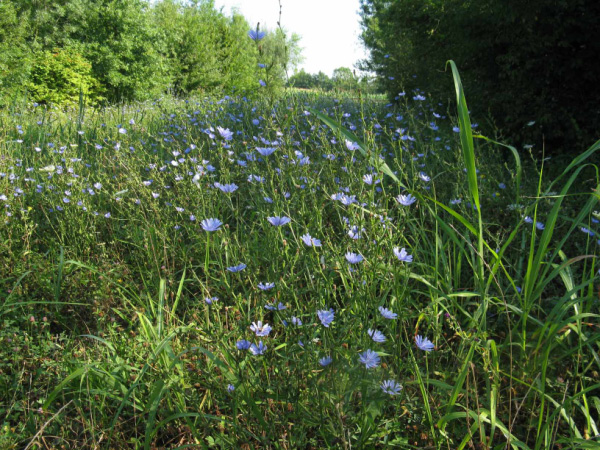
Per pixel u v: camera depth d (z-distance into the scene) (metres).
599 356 2.25
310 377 1.75
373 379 1.69
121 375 2.09
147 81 17.59
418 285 2.84
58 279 2.71
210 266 2.97
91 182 4.25
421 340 1.76
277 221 1.94
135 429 1.87
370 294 1.81
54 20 17.22
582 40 5.83
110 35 17.14
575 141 6.17
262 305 2.00
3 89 12.29
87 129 5.75
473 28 7.04
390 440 1.83
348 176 2.47
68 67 14.46
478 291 2.44
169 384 1.90
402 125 6.53
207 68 22.19
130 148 4.38
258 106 5.97
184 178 3.48
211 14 24.23
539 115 6.18
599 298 2.12
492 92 6.98
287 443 1.71
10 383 2.22
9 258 3.08
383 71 11.41
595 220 3.09
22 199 3.69
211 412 2.02
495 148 5.70
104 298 2.66
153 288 2.90
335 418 1.71
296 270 2.36
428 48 8.52
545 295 2.90
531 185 4.48
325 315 1.60
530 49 6.14
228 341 2.12
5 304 2.52
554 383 2.07
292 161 2.61
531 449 1.88
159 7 21.72
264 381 1.89
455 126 4.70
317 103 6.55
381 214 1.98
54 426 1.98
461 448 1.66
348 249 2.08
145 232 3.05
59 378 2.14
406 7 8.62
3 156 4.34
